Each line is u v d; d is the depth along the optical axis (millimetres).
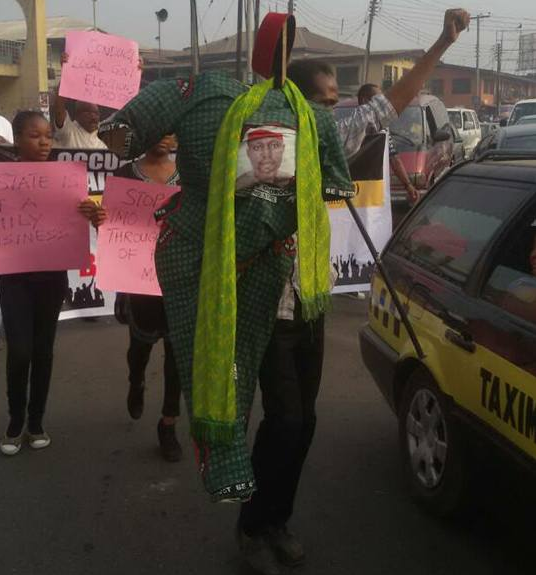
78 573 3266
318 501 3859
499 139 12141
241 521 3188
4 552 3418
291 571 3250
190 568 3303
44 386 4375
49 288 4250
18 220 4129
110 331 6785
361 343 4594
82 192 4215
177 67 45562
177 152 2742
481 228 3701
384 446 4516
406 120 14375
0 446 4367
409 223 4441
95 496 3908
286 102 2635
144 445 4512
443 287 3715
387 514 3734
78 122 6445
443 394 3520
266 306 2727
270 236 2617
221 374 2545
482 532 3576
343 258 6926
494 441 3092
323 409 5109
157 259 2775
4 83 34250
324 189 2771
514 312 3148
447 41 3248
